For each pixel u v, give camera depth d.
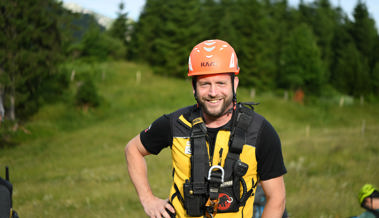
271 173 1.85
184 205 1.90
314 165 13.15
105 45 64.88
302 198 7.61
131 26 85.88
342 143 18.31
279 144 1.86
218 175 1.79
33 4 27.77
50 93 36.16
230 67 1.79
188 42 59.88
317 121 47.38
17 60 26.83
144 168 2.13
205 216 1.86
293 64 59.34
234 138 1.81
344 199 7.42
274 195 1.86
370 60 78.19
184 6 61.38
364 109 61.47
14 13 26.69
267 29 67.31
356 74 70.62
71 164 17.20
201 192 1.82
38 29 28.14
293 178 10.06
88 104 35.78
